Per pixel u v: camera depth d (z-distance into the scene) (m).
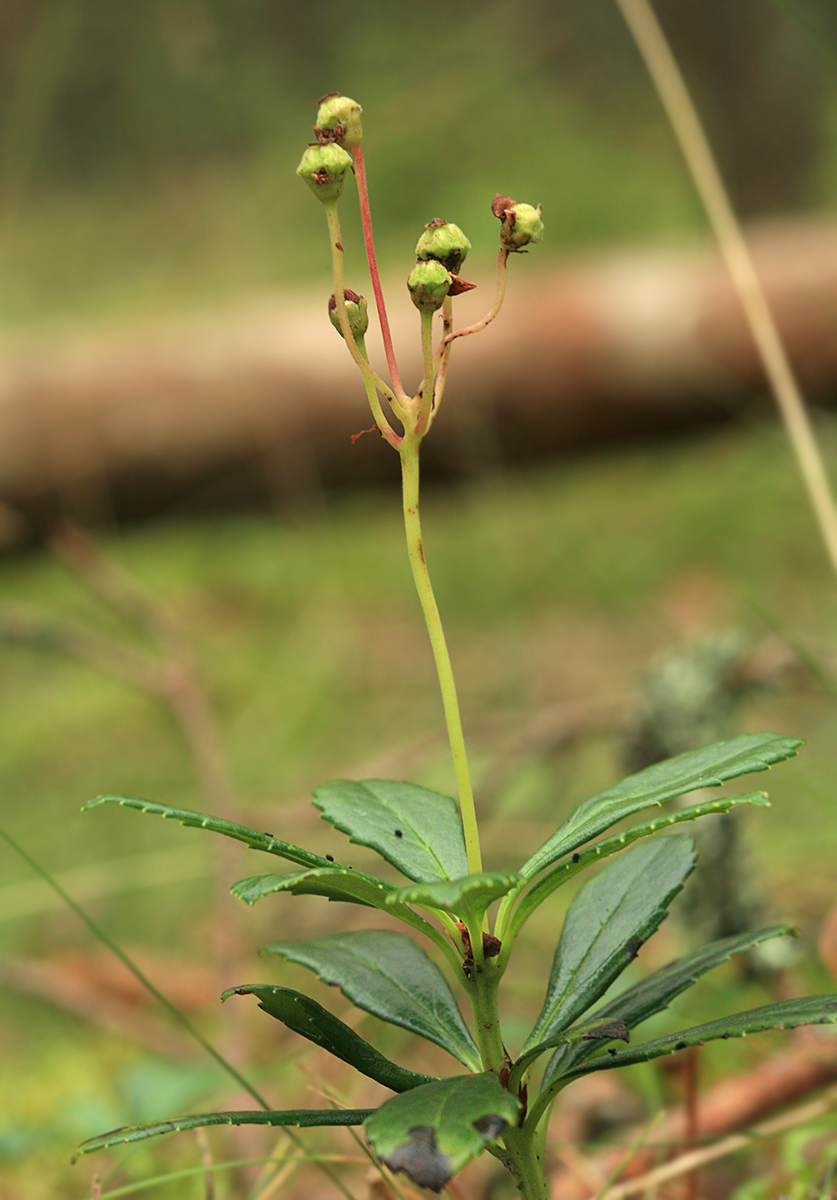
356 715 4.60
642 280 4.50
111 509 4.40
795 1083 1.77
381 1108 0.85
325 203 0.97
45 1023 2.77
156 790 4.14
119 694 5.13
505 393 4.48
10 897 3.10
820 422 4.39
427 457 4.60
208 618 5.63
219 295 7.89
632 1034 1.95
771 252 4.50
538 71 11.27
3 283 9.33
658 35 2.60
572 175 10.75
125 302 8.27
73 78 9.02
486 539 5.98
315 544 6.34
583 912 1.14
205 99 9.02
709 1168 1.77
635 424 4.60
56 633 3.44
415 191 9.66
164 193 9.53
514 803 3.34
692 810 0.90
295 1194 1.88
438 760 3.52
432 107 9.98
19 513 4.29
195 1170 1.38
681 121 2.54
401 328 4.50
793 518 5.75
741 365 4.43
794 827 2.92
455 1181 1.53
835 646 3.50
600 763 3.71
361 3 11.60
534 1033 1.06
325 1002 2.49
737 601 4.92
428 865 1.05
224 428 4.36
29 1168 2.01
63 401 4.27
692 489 6.26
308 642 5.29
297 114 9.42
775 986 2.11
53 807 4.11
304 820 3.25
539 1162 1.05
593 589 5.40
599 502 6.33
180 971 2.80
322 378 4.40
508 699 4.40
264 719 4.62
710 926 2.15
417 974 1.09
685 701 2.58
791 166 7.85
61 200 10.56
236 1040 2.20
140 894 3.30
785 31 7.73
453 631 5.33
